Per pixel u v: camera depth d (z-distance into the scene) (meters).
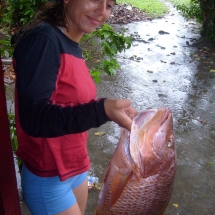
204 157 4.38
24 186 1.99
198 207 3.54
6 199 1.48
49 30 1.58
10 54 2.97
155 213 1.66
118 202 1.61
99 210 1.69
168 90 6.27
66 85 1.70
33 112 1.38
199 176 4.02
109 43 3.33
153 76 6.83
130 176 1.57
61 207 2.00
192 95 6.12
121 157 1.59
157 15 11.59
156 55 7.98
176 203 3.57
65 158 1.91
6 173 1.45
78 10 1.68
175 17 11.54
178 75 6.96
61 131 1.38
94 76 3.22
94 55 7.25
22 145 1.93
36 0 4.23
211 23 8.52
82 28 1.72
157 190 1.61
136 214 1.62
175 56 7.98
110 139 4.61
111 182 1.61
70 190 2.05
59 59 1.58
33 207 2.01
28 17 4.24
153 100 5.85
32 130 1.40
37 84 1.43
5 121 1.39
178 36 9.41
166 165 1.62
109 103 1.36
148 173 1.58
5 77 5.62
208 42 8.70
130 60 7.57
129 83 6.44
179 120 5.25
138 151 1.54
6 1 6.80
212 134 4.92
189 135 4.86
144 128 1.61
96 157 4.23
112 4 1.77
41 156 1.87
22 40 1.55
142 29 9.98
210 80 6.82
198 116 5.40
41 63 1.48
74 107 1.38
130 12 11.53
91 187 3.65
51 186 1.93
